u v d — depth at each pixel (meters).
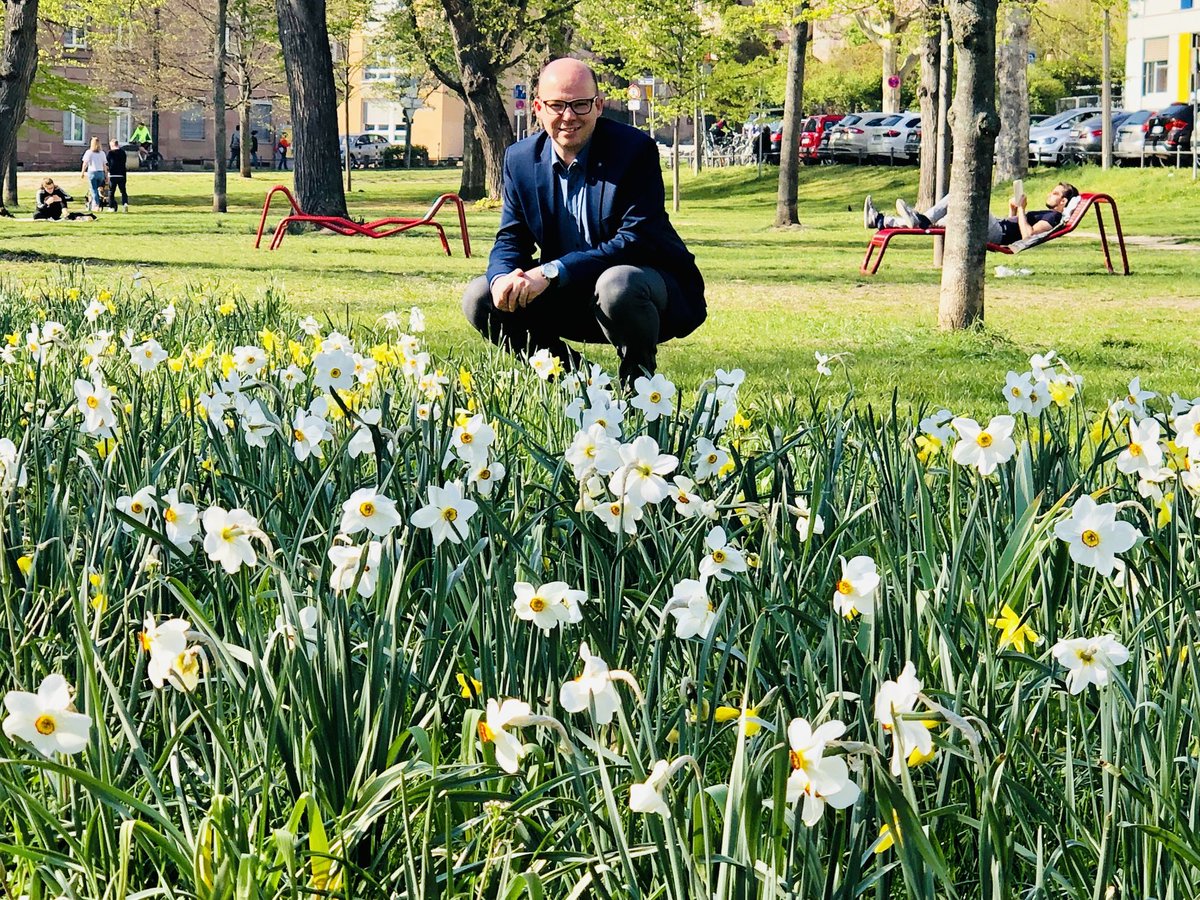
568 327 5.86
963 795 2.07
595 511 2.49
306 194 24.27
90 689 1.90
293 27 23.67
